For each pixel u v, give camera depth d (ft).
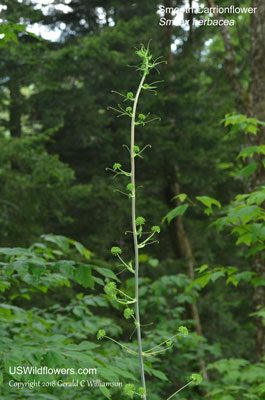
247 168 10.91
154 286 14.55
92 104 39.42
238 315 48.70
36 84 37.14
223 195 44.37
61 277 9.28
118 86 39.65
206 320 43.19
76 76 40.47
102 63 38.37
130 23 34.99
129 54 36.96
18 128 38.60
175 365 18.26
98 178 39.78
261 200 9.76
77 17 36.19
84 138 41.27
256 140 19.29
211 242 44.55
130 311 6.09
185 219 45.16
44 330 10.85
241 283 44.55
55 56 32.60
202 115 42.96
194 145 41.19
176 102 39.88
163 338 13.65
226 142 40.93
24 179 32.19
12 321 10.35
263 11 20.12
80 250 9.90
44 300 29.40
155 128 39.37
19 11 26.53
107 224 38.96
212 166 41.47
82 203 38.70
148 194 45.44
